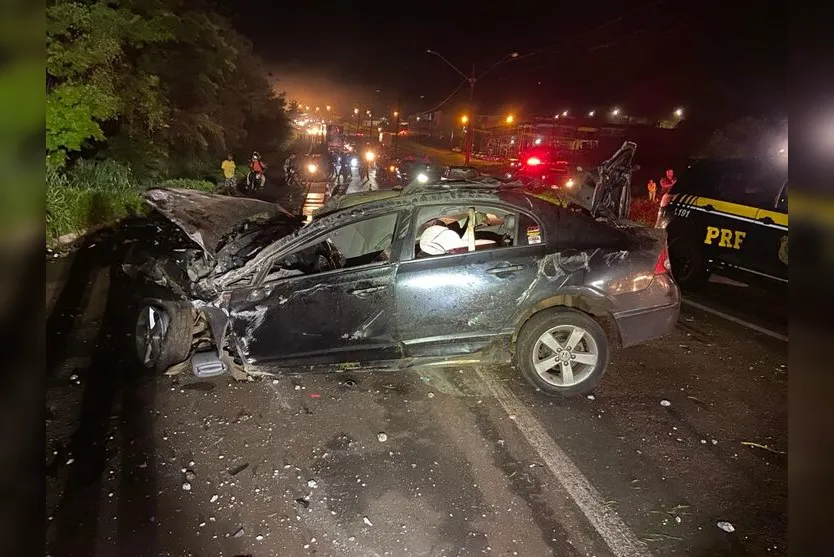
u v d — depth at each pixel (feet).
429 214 15.92
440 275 14.14
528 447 12.60
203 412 13.76
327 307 14.14
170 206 17.20
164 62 58.08
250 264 14.21
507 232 15.75
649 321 14.80
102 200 37.47
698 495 11.12
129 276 16.70
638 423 13.73
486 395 14.89
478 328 14.40
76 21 35.55
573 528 10.14
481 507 10.64
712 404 14.82
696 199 26.13
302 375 15.64
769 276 23.03
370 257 17.38
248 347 14.30
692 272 26.22
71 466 11.58
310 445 12.50
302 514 10.36
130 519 10.12
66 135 35.94
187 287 14.80
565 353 14.51
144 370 15.69
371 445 12.53
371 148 116.47
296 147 197.06
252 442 12.55
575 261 14.33
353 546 9.62
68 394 14.52
